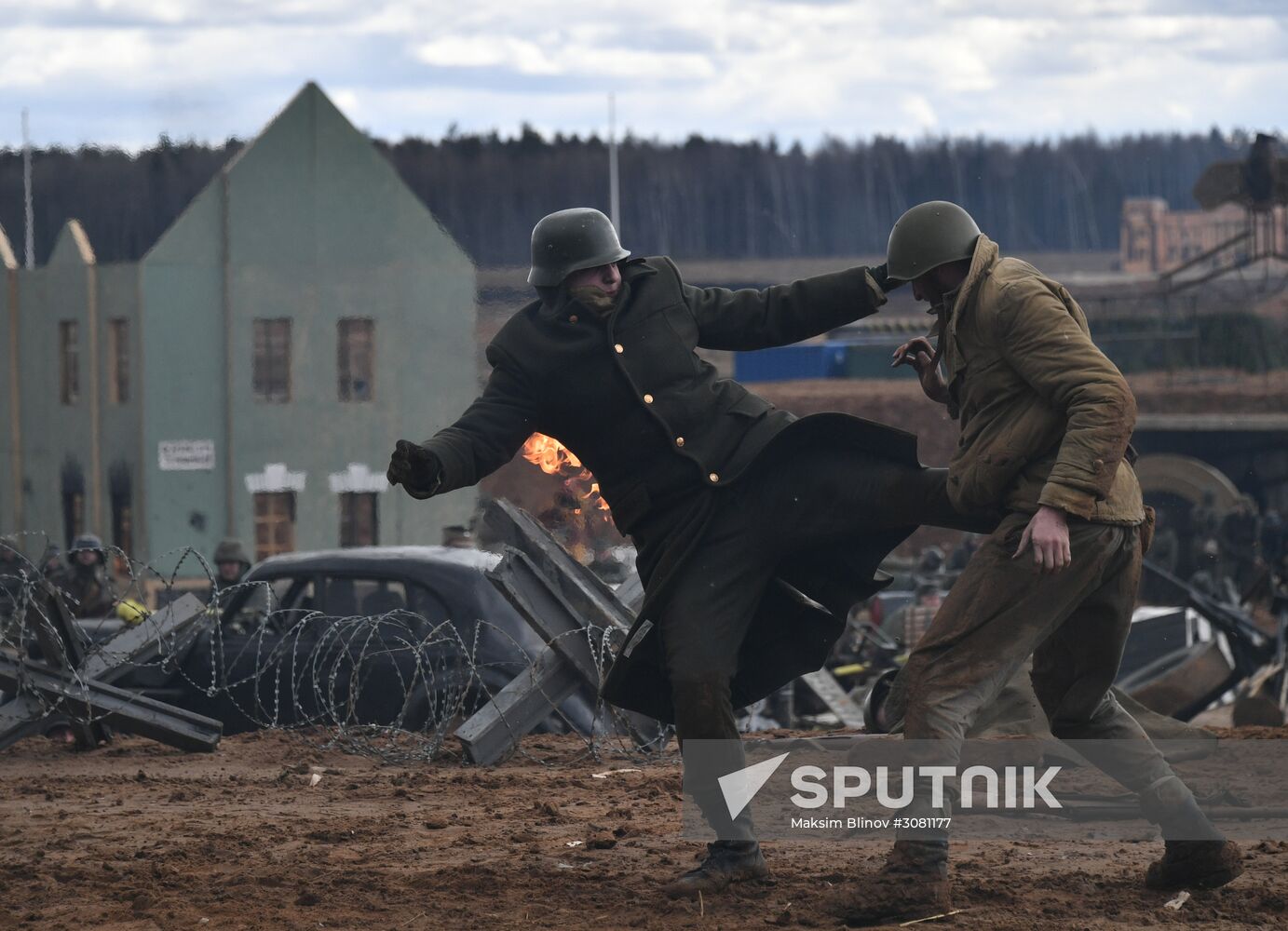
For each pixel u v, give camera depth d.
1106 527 8.53
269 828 12.27
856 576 9.55
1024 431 8.59
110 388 77.44
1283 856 10.21
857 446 9.35
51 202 85.62
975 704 8.67
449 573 20.23
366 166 77.50
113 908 9.65
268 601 20.89
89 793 14.70
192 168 81.25
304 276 76.75
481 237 84.31
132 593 29.44
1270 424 81.81
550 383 9.38
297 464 76.75
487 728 16.44
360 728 18.06
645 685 9.69
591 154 147.25
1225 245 92.81
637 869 10.31
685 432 9.37
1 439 83.75
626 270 9.66
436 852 11.15
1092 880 9.59
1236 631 29.20
